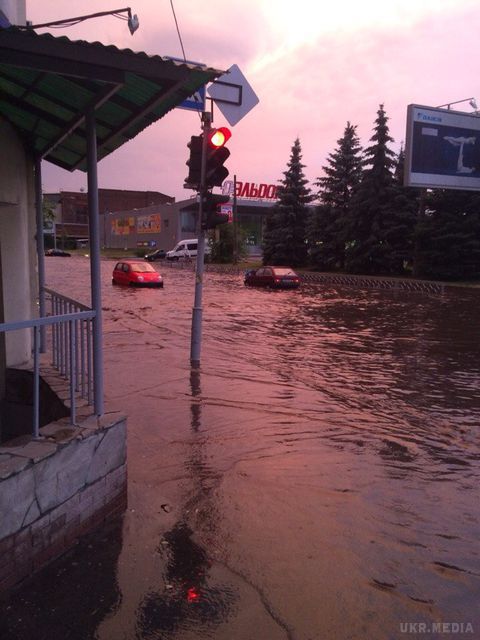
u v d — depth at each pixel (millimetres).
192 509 4617
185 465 5609
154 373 9930
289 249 54031
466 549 4156
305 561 3893
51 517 3611
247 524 4410
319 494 5031
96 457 4062
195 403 7973
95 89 4078
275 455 5984
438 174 37094
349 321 18938
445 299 28078
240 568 3766
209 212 10234
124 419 4398
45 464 3529
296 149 53938
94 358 4379
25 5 6762
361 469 5668
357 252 44688
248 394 8586
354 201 44562
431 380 10000
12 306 6176
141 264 33688
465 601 3510
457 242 39031
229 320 18641
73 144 6074
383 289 34562
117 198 122750
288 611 3328
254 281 35562
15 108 5160
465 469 5773
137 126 5492
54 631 3037
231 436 6559
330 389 9117
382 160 43031
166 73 3844
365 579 3701
